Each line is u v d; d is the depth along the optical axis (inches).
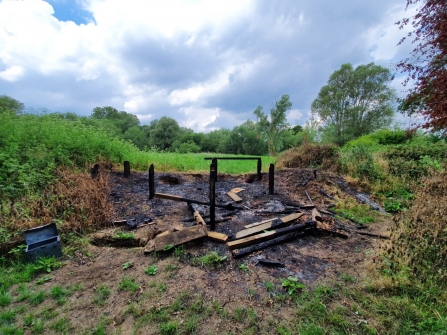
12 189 158.7
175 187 249.8
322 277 105.3
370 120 940.6
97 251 127.2
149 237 139.6
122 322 79.4
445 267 102.3
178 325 77.2
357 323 78.7
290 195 234.5
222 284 99.0
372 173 270.7
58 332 75.1
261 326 77.5
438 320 77.7
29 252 112.8
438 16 186.5
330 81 1034.1
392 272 105.5
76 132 255.0
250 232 141.2
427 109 207.2
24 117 256.8
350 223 175.5
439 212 135.6
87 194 171.3
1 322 78.7
